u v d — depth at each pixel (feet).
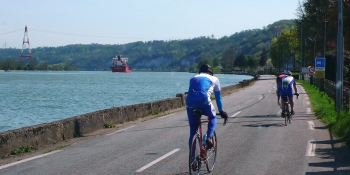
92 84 286.87
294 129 47.01
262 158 31.04
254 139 39.93
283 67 406.41
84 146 37.29
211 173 26.43
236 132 44.75
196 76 25.76
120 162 29.89
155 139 40.78
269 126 49.83
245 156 31.78
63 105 126.72
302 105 80.38
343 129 41.73
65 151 34.94
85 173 26.61
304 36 228.43
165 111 73.87
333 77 157.99
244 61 602.03
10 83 297.74
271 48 426.51
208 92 24.93
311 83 166.20
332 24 188.24
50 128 39.81
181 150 34.53
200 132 25.91
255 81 240.12
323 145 36.52
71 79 391.45
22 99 151.94
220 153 32.96
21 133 35.53
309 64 273.95
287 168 27.84
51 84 286.05
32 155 33.81
